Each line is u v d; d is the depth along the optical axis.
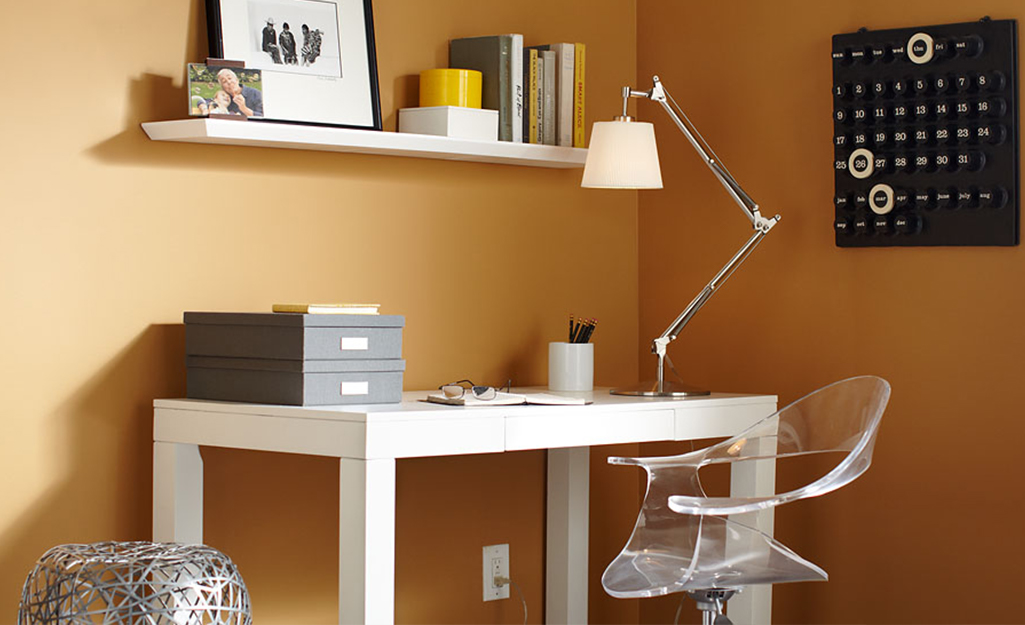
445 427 2.42
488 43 3.04
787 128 3.19
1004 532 2.78
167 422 2.62
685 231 3.42
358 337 2.54
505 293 3.25
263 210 2.84
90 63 2.60
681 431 2.83
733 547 2.43
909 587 2.95
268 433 2.46
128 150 2.65
